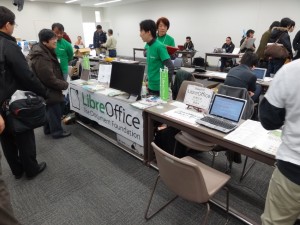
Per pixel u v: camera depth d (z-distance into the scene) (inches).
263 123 40.7
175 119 72.2
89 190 79.8
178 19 385.1
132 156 101.3
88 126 130.4
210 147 77.0
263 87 128.1
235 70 92.0
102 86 117.0
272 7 275.6
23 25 416.2
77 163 96.7
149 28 93.4
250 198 74.9
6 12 68.8
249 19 299.1
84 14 513.0
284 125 38.3
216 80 154.7
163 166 52.9
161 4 404.2
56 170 91.8
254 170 90.4
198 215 67.8
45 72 97.0
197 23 359.6
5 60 69.0
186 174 47.9
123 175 88.0
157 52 96.3
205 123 66.4
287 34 169.2
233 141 57.0
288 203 39.2
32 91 78.9
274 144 53.9
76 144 113.4
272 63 172.1
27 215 69.1
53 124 115.6
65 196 77.0
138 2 445.1
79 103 125.6
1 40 68.7
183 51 275.3
